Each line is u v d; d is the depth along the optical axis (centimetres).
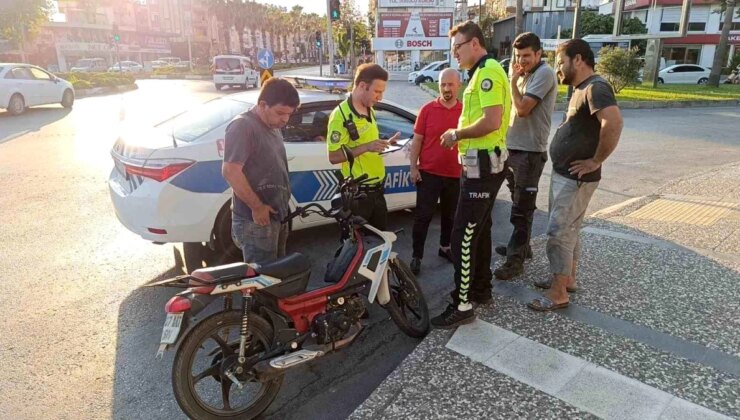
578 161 331
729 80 3253
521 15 2352
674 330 334
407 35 3866
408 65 4244
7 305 400
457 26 333
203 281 252
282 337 283
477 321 353
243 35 9388
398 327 368
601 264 438
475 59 332
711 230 518
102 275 455
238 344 277
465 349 320
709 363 299
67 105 1694
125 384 310
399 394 281
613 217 571
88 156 938
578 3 1856
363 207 384
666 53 3934
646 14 3875
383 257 323
